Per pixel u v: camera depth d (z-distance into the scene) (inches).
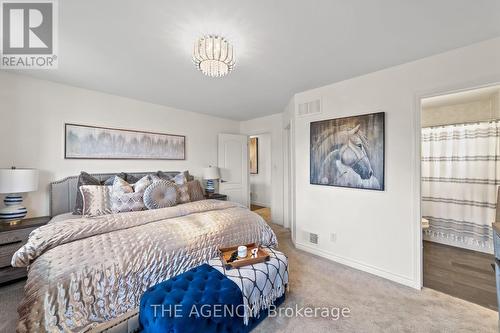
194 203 110.9
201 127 175.0
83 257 58.9
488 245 118.7
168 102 143.6
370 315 71.5
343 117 106.7
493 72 71.7
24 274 88.1
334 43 74.1
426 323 67.7
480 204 120.8
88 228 71.4
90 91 119.4
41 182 105.3
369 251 99.7
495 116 117.7
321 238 117.3
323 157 114.8
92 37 70.1
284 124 165.2
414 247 87.4
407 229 89.2
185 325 50.8
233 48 75.6
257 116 187.6
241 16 59.9
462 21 62.9
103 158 124.0
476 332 64.0
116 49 77.2
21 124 100.3
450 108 135.3
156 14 59.0
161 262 67.6
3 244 83.9
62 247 62.5
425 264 107.7
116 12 58.2
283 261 79.0
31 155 102.7
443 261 110.7
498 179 115.7
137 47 75.8
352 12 58.6
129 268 61.5
